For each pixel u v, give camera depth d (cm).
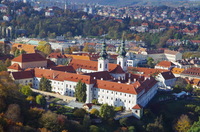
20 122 19225
